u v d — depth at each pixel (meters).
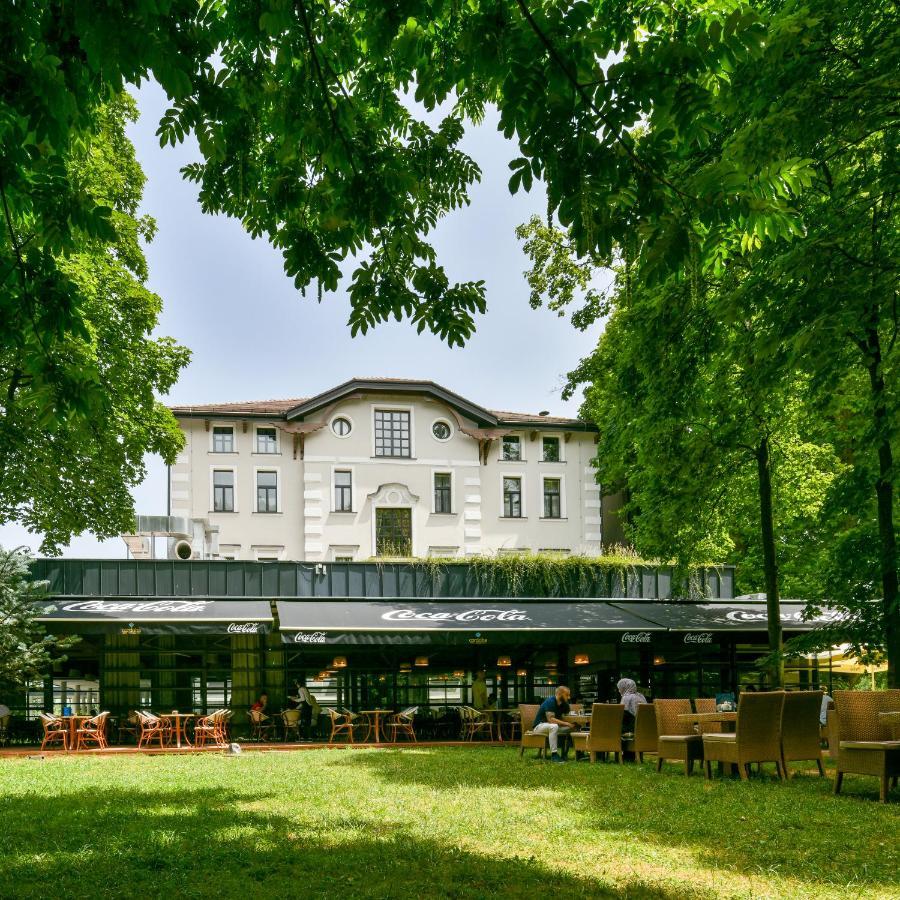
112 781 15.02
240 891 7.30
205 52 7.31
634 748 17.72
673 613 25.75
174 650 25.38
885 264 12.13
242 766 17.45
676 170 13.70
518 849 8.84
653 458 21.62
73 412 8.43
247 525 39.56
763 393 14.60
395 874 7.82
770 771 15.29
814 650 18.95
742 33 5.69
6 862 8.42
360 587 25.95
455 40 7.48
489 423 42.38
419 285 8.17
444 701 26.98
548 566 27.34
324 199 8.09
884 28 12.58
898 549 16.30
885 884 7.39
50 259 7.41
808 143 12.26
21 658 21.11
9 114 6.17
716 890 7.19
